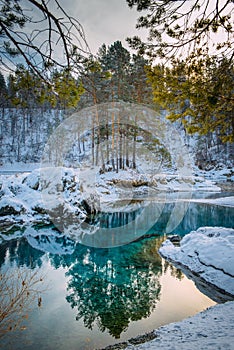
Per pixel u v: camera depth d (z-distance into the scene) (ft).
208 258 17.89
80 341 9.82
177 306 12.92
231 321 9.41
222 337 7.60
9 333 10.30
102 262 19.61
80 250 22.41
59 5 5.76
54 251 22.07
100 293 14.39
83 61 7.02
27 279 15.99
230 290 14.32
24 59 6.59
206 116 12.53
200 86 10.17
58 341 9.82
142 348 7.98
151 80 11.32
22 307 12.21
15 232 27.32
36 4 5.57
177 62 10.24
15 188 35.32
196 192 57.57
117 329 10.73
